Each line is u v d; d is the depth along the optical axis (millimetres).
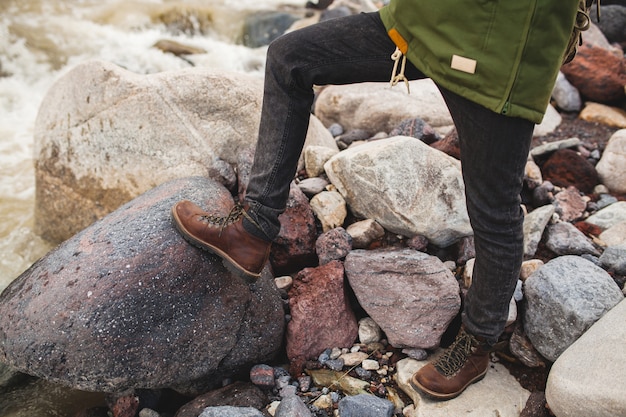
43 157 3617
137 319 2367
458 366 2336
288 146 2135
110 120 3334
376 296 2688
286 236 2947
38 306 2398
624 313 2277
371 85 4125
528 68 1701
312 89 2102
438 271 2684
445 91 1866
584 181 3566
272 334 2643
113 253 2482
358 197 3045
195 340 2453
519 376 2537
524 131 1812
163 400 2600
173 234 2529
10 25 6426
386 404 2340
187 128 3258
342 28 1963
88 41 6297
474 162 1897
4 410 2594
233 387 2527
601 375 2080
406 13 1835
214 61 6062
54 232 3693
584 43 4676
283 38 2033
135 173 3332
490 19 1684
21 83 5535
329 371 2598
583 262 2656
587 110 4465
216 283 2521
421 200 2885
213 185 2988
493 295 2129
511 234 2004
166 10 6887
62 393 2680
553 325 2473
